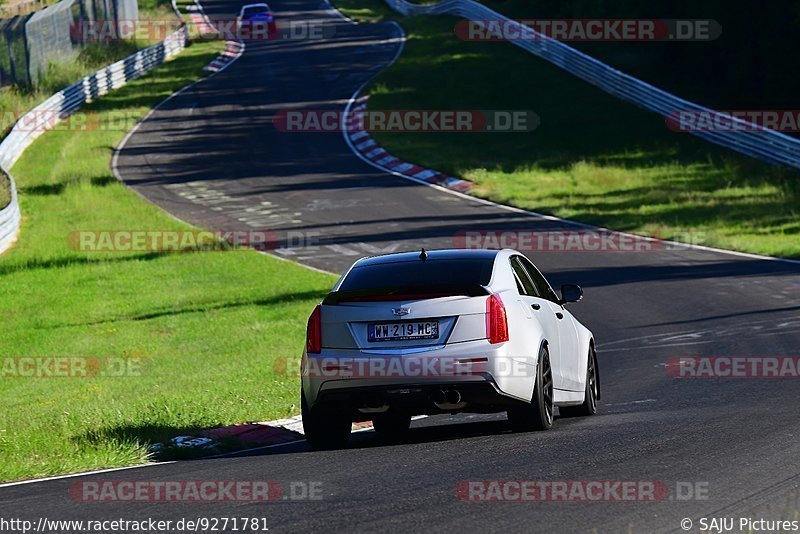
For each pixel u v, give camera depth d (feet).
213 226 361.92
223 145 499.92
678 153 457.27
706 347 173.99
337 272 291.79
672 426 103.76
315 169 449.89
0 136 491.72
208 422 126.11
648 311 217.97
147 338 222.89
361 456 98.58
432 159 457.68
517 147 484.33
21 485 91.91
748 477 78.54
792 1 461.37
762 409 112.57
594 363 130.41
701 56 557.33
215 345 211.61
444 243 318.86
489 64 646.33
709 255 292.20
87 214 379.76
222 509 77.30
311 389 103.91
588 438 99.30
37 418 137.59
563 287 125.90
